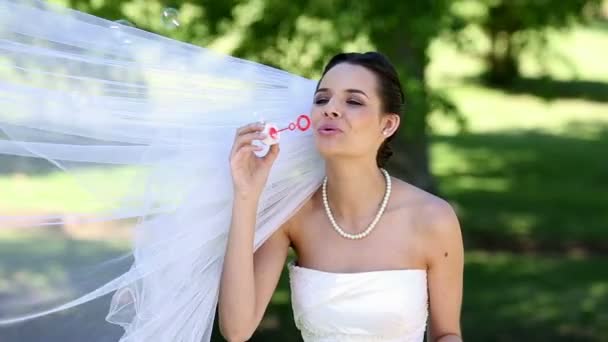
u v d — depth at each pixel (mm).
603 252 11164
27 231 2883
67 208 2887
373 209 3164
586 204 13727
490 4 10047
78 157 2871
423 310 3186
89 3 6707
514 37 11305
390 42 7926
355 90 2992
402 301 3111
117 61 2961
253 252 3145
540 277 10031
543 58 11391
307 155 3180
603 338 8125
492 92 25375
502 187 14930
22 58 2816
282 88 3225
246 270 3000
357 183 3115
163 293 2979
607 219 12758
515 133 20453
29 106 2811
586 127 21234
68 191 2891
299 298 3189
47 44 2861
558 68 27422
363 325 3117
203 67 3119
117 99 2941
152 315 2965
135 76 2988
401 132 8008
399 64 7820
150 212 2973
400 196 3180
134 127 2961
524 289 9586
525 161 17328
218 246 3068
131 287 2949
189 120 3051
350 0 7574
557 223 12484
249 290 3014
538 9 10234
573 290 9539
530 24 10406
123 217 2939
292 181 3170
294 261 3301
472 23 8906
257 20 7535
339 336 3156
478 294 9414
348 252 3152
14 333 2879
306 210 3219
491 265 10539
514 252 11156
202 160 3045
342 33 7375
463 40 8344
